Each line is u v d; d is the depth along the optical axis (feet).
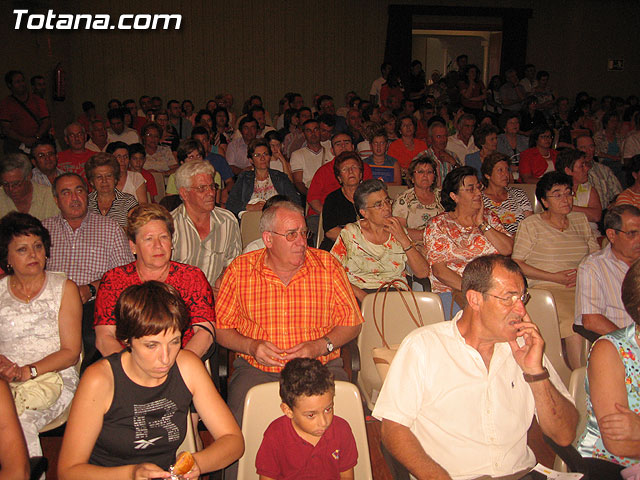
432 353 6.70
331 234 14.46
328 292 8.96
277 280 8.83
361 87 42.11
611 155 29.14
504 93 39.75
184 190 11.25
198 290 8.79
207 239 11.69
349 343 9.28
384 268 12.09
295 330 8.80
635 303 6.52
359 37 41.39
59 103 35.24
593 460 6.82
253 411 6.73
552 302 9.61
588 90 43.70
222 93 40.47
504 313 6.33
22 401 7.86
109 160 13.50
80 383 5.96
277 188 18.19
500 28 42.60
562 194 11.86
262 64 40.65
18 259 8.25
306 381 6.05
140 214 8.45
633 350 6.63
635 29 43.14
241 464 6.68
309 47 40.96
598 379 6.66
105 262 11.21
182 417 6.35
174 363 6.30
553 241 12.22
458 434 6.66
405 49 41.39
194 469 5.76
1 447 6.03
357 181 14.67
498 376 6.72
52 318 8.65
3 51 28.22
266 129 30.89
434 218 12.00
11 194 13.02
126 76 38.93
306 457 6.39
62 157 18.75
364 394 9.09
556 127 33.17
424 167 14.79
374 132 19.13
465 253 11.68
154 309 5.65
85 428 5.86
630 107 32.14
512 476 6.81
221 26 39.68
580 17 42.45
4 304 8.54
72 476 5.69
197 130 22.75
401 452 6.48
